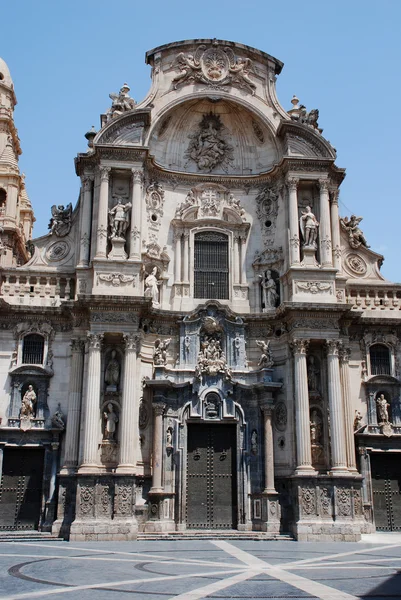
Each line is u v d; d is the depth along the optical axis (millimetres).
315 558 22891
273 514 33406
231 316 36938
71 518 31906
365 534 33906
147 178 38750
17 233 52281
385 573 18750
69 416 33719
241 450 35062
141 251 36531
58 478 33031
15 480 33750
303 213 38031
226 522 34438
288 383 35375
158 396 34500
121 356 34438
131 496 31594
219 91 40188
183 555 23719
